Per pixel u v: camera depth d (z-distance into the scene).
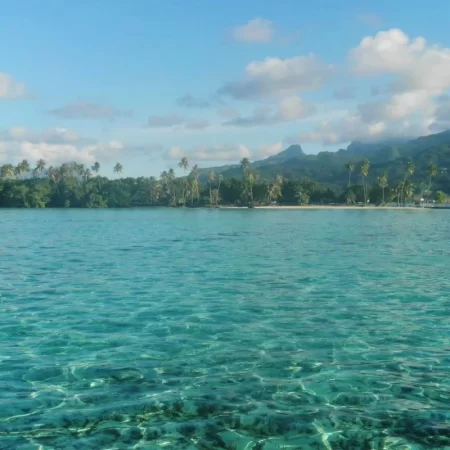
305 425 8.66
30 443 8.08
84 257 32.38
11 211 148.50
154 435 8.34
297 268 26.86
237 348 12.75
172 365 11.53
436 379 10.70
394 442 8.13
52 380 10.66
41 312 16.70
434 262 29.23
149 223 80.69
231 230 61.69
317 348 12.73
